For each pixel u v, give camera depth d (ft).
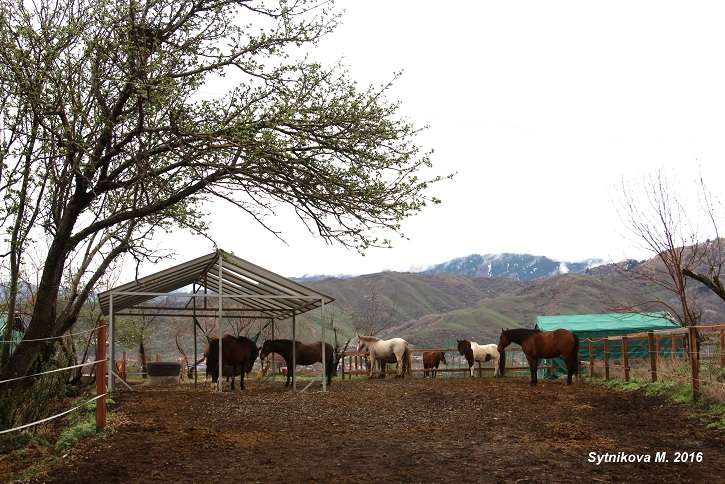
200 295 54.49
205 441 28.91
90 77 35.68
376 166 34.53
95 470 23.00
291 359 64.23
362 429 33.50
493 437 29.91
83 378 65.57
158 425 33.88
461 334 378.12
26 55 31.32
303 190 33.47
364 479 21.50
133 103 36.94
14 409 30.14
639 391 45.09
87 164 33.86
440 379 71.87
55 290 34.32
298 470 22.94
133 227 46.24
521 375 84.89
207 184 34.65
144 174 32.37
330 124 34.30
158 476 22.00
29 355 32.68
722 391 34.06
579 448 26.58
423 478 21.57
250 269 54.34
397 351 82.94
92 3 34.68
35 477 22.17
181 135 32.81
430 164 34.01
